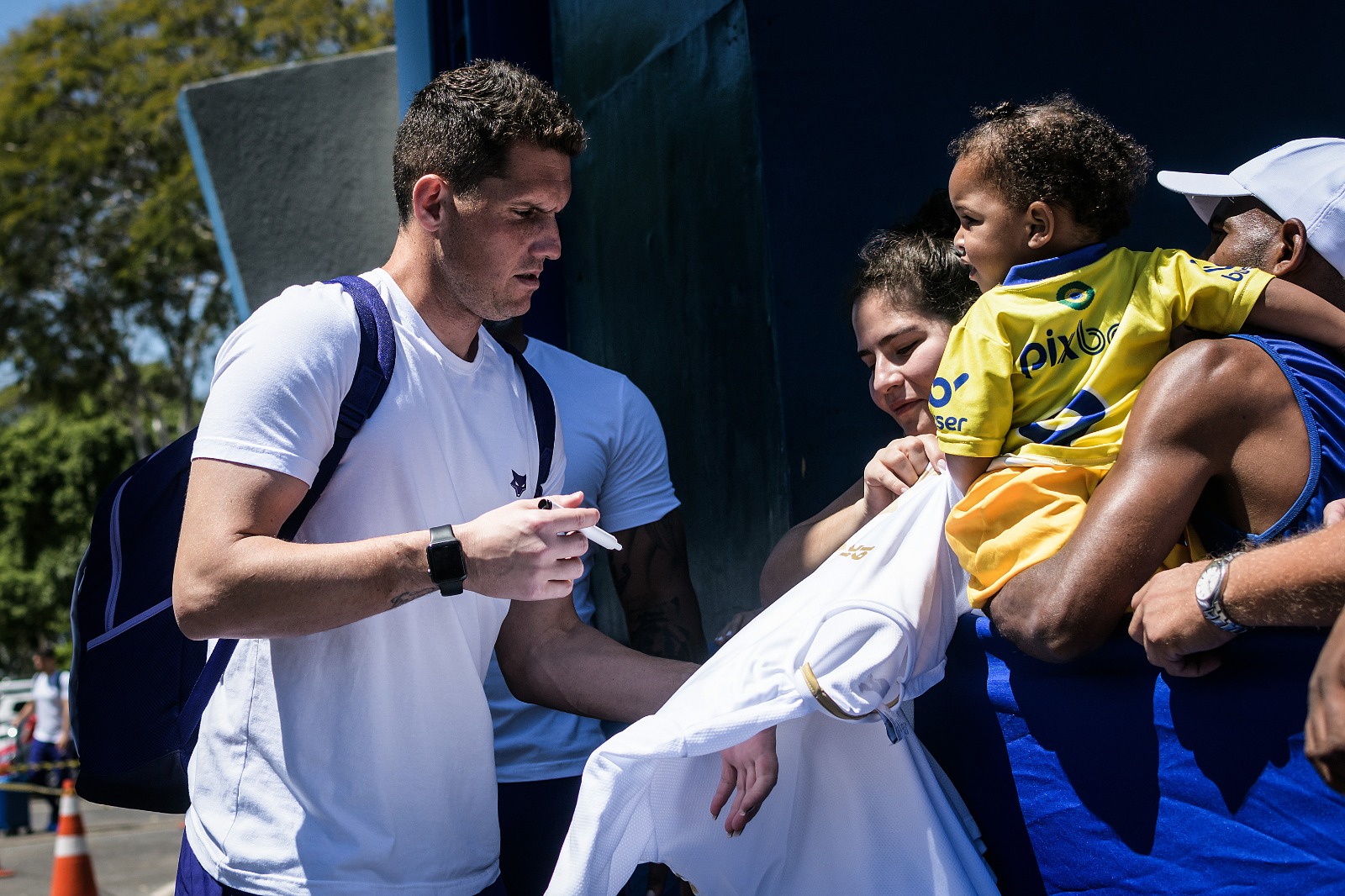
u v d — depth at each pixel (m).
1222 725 1.54
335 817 1.87
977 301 1.90
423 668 1.94
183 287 24.52
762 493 3.10
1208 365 1.61
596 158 3.98
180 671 2.01
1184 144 3.36
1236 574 1.44
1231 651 1.53
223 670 1.96
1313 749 1.25
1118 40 3.32
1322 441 1.58
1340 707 1.22
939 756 1.97
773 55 3.05
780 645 1.81
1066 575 1.62
